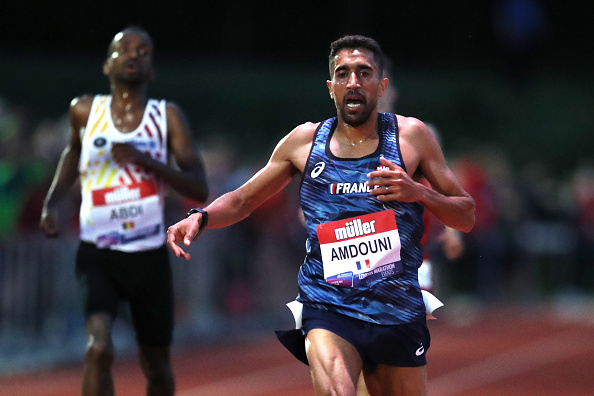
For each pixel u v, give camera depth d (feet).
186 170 58.90
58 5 223.51
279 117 222.28
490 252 169.68
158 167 57.36
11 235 92.07
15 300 92.68
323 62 246.68
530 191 183.73
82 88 203.51
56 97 198.90
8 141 97.60
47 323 97.04
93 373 53.26
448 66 261.44
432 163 43.50
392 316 42.65
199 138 207.31
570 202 188.34
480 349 123.65
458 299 167.43
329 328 42.60
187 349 114.42
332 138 43.65
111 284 57.16
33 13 222.28
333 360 41.29
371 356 43.06
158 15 236.02
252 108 221.25
